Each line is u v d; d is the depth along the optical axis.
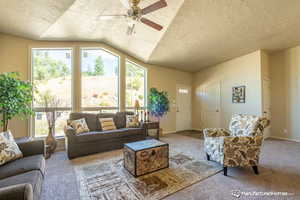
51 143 3.13
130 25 2.53
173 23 3.01
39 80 3.57
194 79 6.02
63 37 3.54
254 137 2.15
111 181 1.99
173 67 5.38
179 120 5.64
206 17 2.84
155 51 4.09
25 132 3.38
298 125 3.96
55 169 2.37
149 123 4.14
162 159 2.34
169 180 2.01
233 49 4.06
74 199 1.64
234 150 2.13
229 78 4.78
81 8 2.55
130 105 4.62
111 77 4.29
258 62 4.13
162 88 5.21
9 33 3.24
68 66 3.81
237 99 4.56
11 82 2.56
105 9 2.62
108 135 3.22
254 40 3.63
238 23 3.00
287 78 4.15
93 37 3.70
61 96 3.71
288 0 2.40
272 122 4.43
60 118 3.67
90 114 3.64
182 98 5.75
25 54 3.43
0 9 2.46
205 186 1.87
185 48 3.98
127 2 2.13
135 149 2.13
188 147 3.49
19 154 1.74
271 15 2.76
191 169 2.33
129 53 4.46
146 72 4.89
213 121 5.24
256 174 2.17
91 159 2.79
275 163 2.55
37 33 3.27
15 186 0.94
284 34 3.38
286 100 4.17
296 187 1.84
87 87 3.97
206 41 3.67
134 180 2.01
